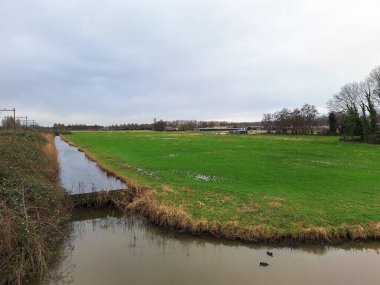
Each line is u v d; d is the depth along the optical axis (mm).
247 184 23125
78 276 11641
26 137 38125
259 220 15680
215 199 19094
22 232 11367
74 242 14727
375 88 72312
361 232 14547
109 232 15953
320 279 11406
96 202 19734
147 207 17812
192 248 13984
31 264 11328
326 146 53875
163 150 47312
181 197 19453
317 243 14141
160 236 15336
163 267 12312
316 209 17281
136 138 79562
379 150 47406
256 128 179500
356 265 12438
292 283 11148
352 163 33750
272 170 28984
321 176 26125
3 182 15398
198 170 29125
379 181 24234
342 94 82938
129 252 13672
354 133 66812
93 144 63219
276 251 13578
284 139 73375
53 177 24781
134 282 11234
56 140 88562
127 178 25703
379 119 71438
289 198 19406
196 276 11617
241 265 12422
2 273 10641
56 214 15156
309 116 117188
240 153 42531
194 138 77812
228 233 14680
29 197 14969
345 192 20906
